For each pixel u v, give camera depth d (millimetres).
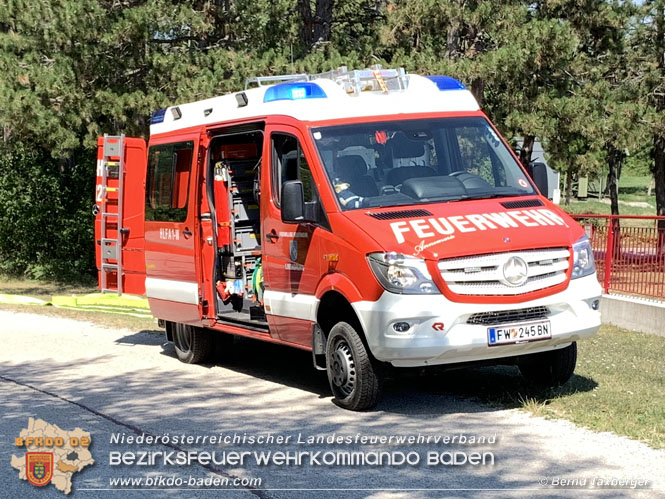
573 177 23078
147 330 14438
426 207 8328
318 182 8508
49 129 19797
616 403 8062
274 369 10727
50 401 9141
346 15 27031
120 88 20750
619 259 12953
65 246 25172
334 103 9008
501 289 7668
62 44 20234
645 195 78562
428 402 8453
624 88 24109
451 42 20625
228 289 10547
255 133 9711
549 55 19469
